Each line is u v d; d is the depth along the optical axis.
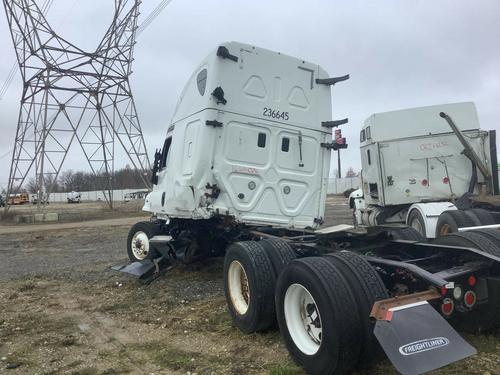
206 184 7.04
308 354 4.11
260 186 7.45
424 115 11.66
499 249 4.95
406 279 4.31
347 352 3.79
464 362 4.15
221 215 7.11
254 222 7.37
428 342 3.53
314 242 5.89
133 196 63.81
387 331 3.52
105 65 32.12
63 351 5.15
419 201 11.65
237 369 4.39
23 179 32.47
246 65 7.34
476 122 11.40
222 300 6.78
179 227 8.57
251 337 5.20
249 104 7.36
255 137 7.42
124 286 8.15
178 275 8.59
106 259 11.44
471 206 10.01
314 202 7.97
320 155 8.06
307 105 7.93
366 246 6.02
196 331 5.58
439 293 3.98
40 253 13.62
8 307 7.09
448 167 11.49
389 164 11.84
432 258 5.18
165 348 5.10
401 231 6.27
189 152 7.47
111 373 4.50
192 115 7.55
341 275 3.96
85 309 6.87
